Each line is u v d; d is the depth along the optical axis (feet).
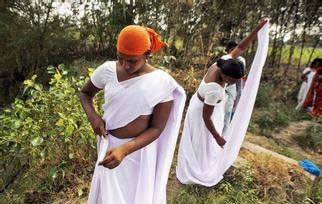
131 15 25.36
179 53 23.00
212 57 20.56
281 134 20.15
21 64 25.57
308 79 24.23
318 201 11.80
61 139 12.35
